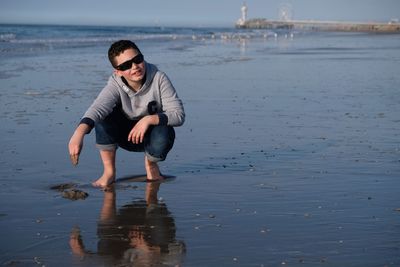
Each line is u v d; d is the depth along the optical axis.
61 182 4.58
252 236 3.27
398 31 91.06
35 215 3.69
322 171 4.93
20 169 4.97
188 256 2.97
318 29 110.31
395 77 14.02
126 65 4.18
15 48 24.00
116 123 4.48
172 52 24.91
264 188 4.38
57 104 8.93
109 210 3.81
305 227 3.43
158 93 4.41
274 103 9.29
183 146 5.96
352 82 12.77
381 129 7.04
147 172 4.69
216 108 8.66
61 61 17.73
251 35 60.94
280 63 18.72
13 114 7.92
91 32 57.19
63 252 3.03
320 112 8.38
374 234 3.30
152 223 3.53
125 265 2.85
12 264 2.85
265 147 5.96
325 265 2.84
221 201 4.03
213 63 18.28
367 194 4.19
